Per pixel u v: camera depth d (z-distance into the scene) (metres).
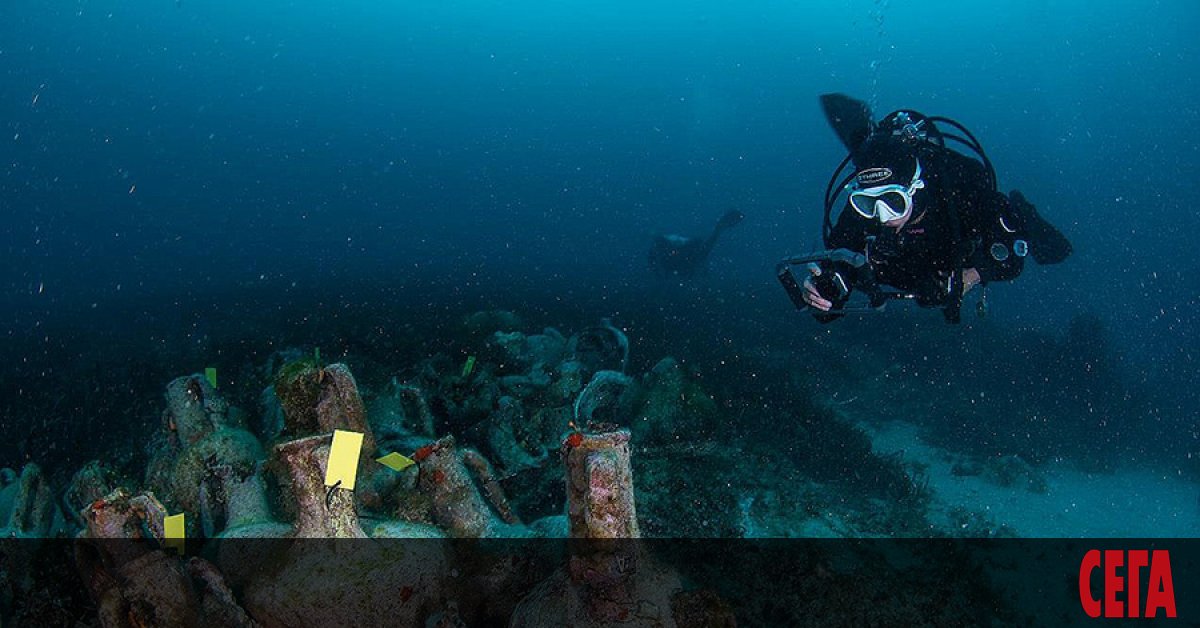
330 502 2.50
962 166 3.67
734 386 7.89
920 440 8.13
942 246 3.50
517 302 14.28
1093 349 10.60
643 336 10.59
